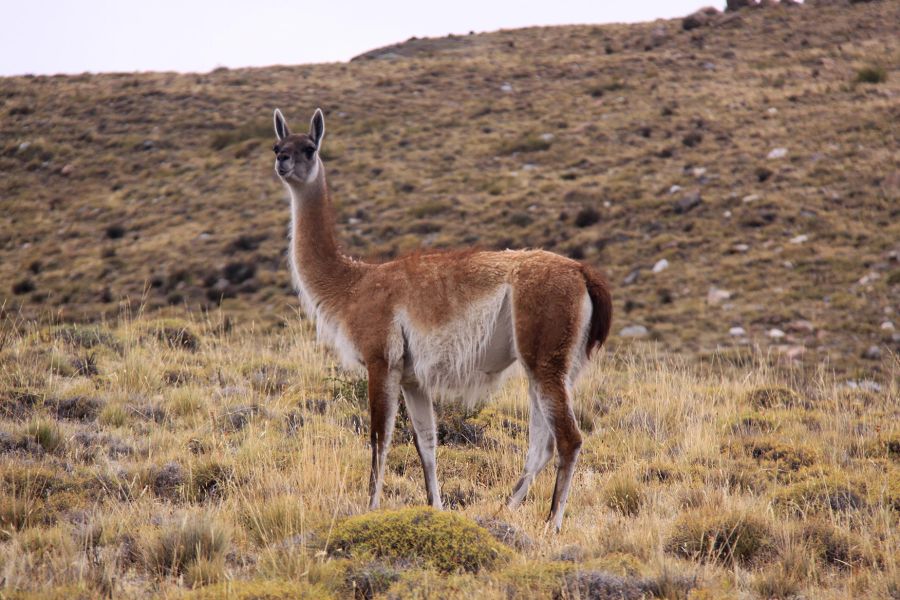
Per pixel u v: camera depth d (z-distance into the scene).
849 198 104.38
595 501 27.52
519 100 175.62
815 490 26.25
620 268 99.19
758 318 82.00
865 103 134.12
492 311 25.53
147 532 21.64
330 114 176.00
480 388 27.03
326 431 32.59
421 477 29.58
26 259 124.75
